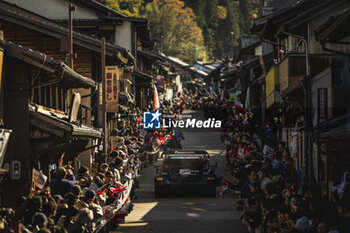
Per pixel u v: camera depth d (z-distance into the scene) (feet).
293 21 108.17
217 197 101.65
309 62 82.53
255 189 62.34
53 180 60.39
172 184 99.25
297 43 124.16
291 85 94.53
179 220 75.00
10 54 66.13
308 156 87.45
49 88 81.25
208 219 75.77
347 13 64.34
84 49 117.29
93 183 61.26
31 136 67.26
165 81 380.78
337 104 79.97
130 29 188.34
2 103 65.77
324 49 79.25
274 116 125.70
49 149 68.69
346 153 64.90
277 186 64.75
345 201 44.78
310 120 84.74
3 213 42.96
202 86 617.21
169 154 104.27
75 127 73.56
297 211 47.93
